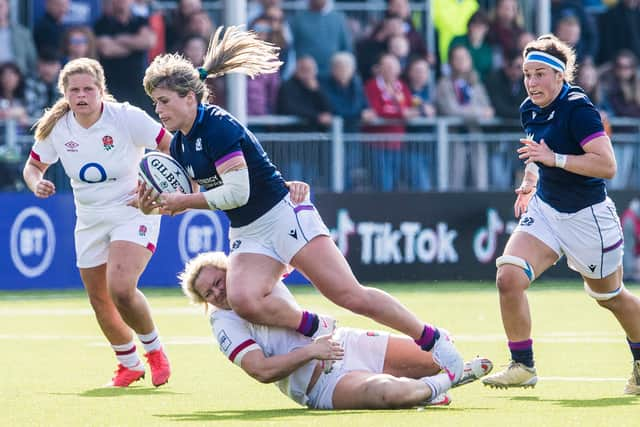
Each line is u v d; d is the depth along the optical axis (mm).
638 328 27172
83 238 29312
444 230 67875
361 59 70875
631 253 68938
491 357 34375
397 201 67125
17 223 61438
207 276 24469
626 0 77375
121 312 28672
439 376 24062
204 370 32156
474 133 72062
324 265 24672
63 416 23594
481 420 21922
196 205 24703
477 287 63875
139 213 29000
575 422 21719
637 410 23641
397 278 67125
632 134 73938
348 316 48281
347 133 69812
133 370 29312
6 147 64188
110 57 65875
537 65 26875
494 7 76062
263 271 24547
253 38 26500
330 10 71062
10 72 64688
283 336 24219
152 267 63750
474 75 72312
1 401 26188
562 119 26906
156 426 21875
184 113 24672
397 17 71125
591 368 32000
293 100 68812
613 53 77375
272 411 23969
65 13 66875
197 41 67500
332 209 65875
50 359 35188
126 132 28891
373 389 23484
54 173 64062
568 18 75000
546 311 50875
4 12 65188
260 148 25172
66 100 29141
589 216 26984
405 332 24391
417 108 71250
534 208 27547
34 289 61781
